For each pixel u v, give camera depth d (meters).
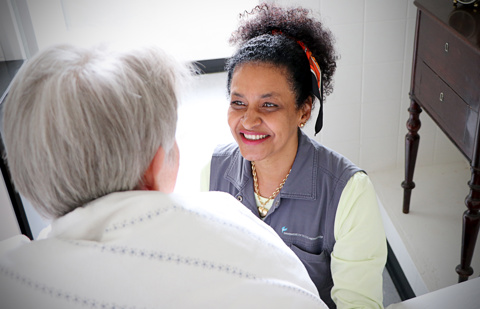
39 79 0.56
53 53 0.58
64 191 0.58
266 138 1.14
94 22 4.14
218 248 0.59
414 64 2.15
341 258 1.20
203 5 4.32
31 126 0.55
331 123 2.66
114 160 0.57
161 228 0.57
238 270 0.59
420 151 2.76
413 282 2.16
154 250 0.56
